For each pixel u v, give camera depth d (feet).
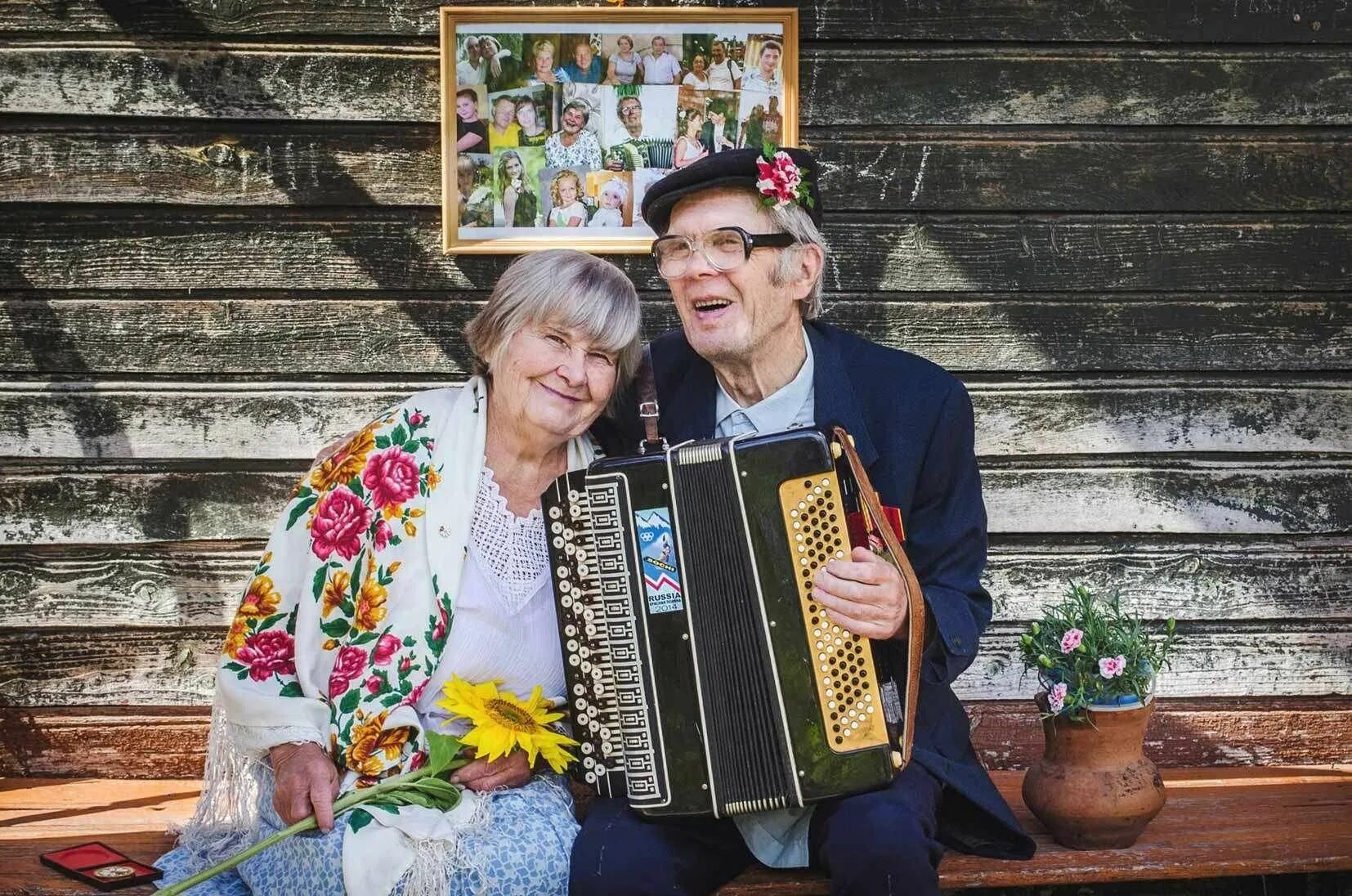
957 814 7.91
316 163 9.59
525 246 9.61
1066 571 10.05
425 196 9.64
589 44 9.45
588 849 7.13
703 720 6.97
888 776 6.89
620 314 7.46
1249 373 10.00
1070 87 9.71
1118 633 8.04
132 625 9.84
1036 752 10.06
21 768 9.85
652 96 9.52
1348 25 9.71
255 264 9.66
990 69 9.69
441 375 9.80
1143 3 9.67
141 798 9.38
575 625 7.14
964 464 7.77
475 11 9.36
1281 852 7.97
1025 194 9.76
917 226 9.80
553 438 7.59
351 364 9.75
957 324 9.88
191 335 9.71
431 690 7.55
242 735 7.32
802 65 9.64
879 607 6.78
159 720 9.83
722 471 6.89
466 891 6.96
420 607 7.45
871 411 7.77
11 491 9.70
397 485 7.55
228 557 9.83
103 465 9.75
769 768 6.92
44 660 9.85
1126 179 9.78
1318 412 9.98
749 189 7.48
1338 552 10.07
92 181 9.55
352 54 9.52
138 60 9.48
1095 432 9.96
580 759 7.54
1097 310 9.89
